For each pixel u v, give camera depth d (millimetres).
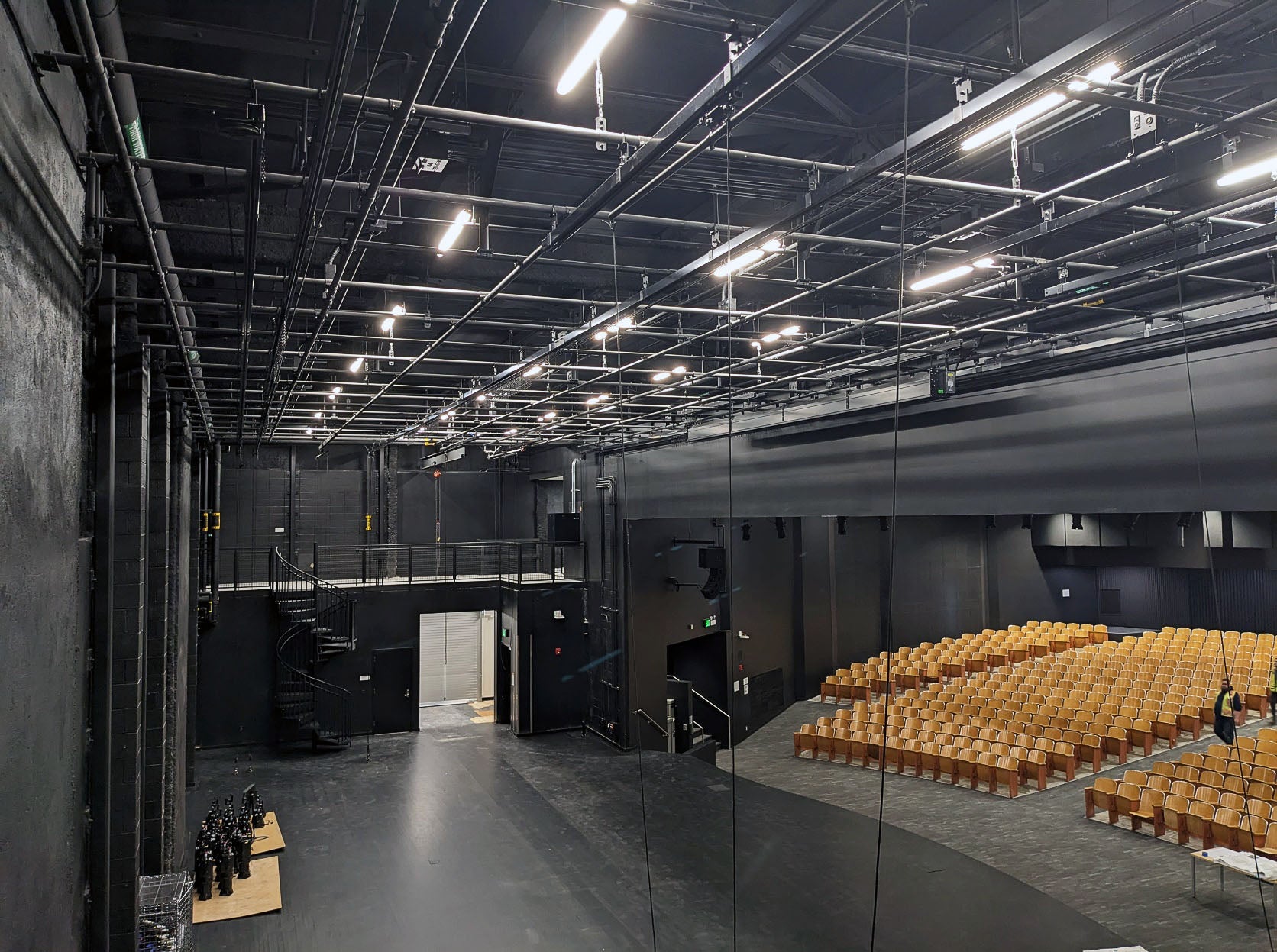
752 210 9359
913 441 11875
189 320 8516
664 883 10508
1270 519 20516
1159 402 8555
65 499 4395
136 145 4629
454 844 12000
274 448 23047
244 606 17828
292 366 10953
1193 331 8102
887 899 9891
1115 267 6793
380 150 3906
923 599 24078
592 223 9148
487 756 17188
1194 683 16391
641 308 7367
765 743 18406
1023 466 10172
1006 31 6441
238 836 10680
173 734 10195
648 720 18016
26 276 3439
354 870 11000
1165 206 6980
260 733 17844
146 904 7680
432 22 2932
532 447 24688
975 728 15531
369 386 13148
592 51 3365
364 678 18828
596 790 14727
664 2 4551
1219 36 4809
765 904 9859
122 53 4094
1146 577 24969
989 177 7992
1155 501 8570
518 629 19094
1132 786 11883
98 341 5727
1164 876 10359
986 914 9469
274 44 5633
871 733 16453
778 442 14750
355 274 7914
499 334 11781
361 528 23828
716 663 19812
